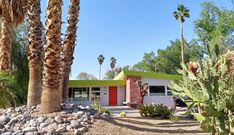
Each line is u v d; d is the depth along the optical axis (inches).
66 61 495.8
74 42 506.6
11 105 504.7
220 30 1622.8
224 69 179.2
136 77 1104.8
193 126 439.8
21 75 791.7
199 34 1771.7
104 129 322.3
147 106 622.5
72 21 506.0
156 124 448.8
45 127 310.2
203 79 180.9
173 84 205.6
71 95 1151.6
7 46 585.3
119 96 1202.0
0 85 494.9
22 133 293.7
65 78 490.3
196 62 203.2
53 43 354.9
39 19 423.5
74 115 341.7
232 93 169.8
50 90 353.7
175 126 437.4
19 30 828.6
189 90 189.6
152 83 1117.7
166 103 1109.7
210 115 173.0
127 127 350.6
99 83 1174.3
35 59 410.3
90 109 378.0
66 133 301.1
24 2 561.3
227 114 173.0
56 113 345.1
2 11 574.6
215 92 175.0
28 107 392.2
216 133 175.0
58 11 359.9
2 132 303.9
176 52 2000.5
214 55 190.7
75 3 508.1
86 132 308.0
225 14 1632.6
